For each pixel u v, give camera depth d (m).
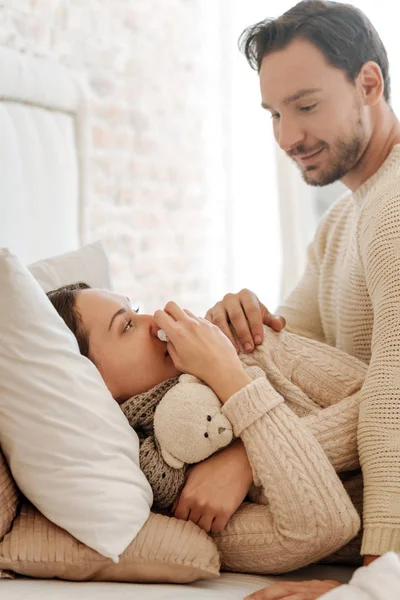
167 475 1.20
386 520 1.16
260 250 3.65
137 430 1.29
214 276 3.69
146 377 1.32
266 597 1.08
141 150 3.23
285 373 1.40
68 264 1.76
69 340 1.21
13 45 2.56
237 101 3.67
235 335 1.46
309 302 1.94
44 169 2.17
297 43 1.52
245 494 1.22
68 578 1.12
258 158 3.64
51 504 1.11
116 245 3.10
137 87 3.20
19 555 1.10
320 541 1.16
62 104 2.28
